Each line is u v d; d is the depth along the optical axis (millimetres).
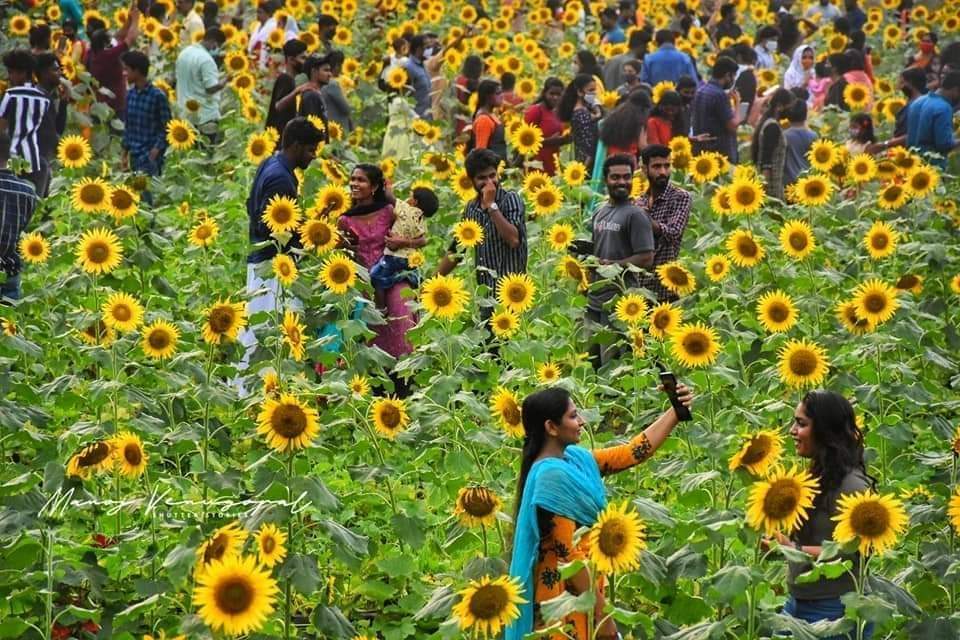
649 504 11773
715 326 19156
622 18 48406
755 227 22672
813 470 12008
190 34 40344
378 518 15750
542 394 11664
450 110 35188
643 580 11812
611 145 25328
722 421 16031
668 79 37375
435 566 15000
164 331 15852
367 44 44188
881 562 13578
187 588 12422
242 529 12016
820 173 26109
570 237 21094
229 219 25922
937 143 30594
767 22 51750
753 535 11031
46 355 19500
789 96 31016
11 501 13117
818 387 16625
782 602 13547
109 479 15297
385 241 20188
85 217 25812
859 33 41219
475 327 20125
